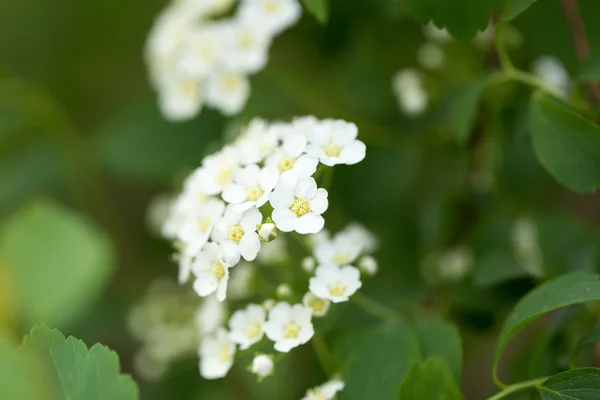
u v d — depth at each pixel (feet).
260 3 1.01
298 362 1.01
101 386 0.79
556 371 0.87
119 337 1.20
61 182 1.20
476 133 1.04
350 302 0.94
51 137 1.20
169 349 1.14
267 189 0.82
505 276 0.94
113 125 1.15
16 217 0.93
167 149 1.13
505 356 1.09
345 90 1.11
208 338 0.88
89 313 1.14
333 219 1.09
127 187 1.30
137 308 1.17
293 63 1.14
